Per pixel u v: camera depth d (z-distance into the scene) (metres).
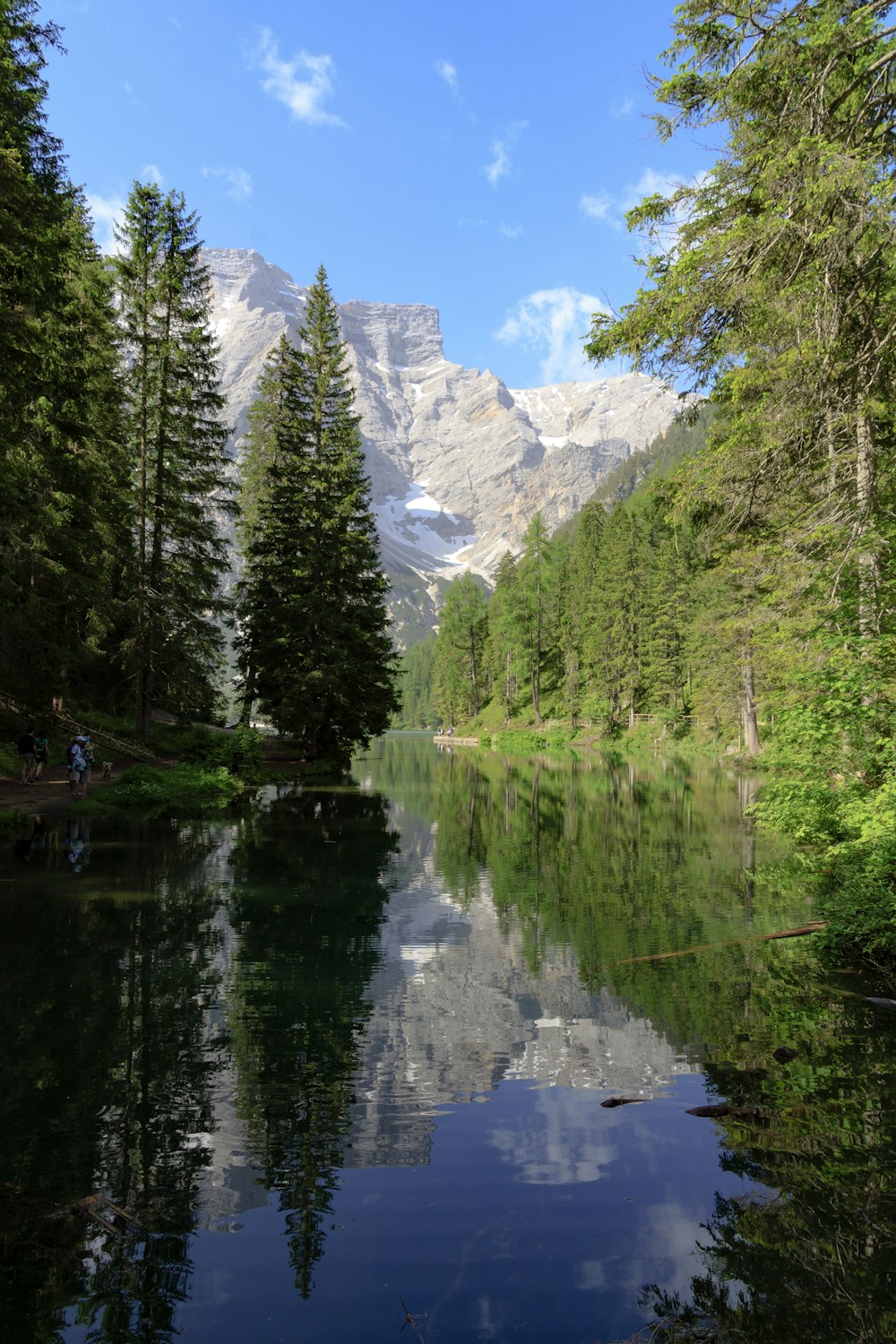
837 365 10.29
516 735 86.94
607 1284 3.54
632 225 11.05
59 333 22.28
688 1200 4.26
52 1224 4.04
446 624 121.69
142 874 13.09
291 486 36.03
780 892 12.90
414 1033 6.87
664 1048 6.51
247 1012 7.31
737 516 13.66
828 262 9.04
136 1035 6.70
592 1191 4.36
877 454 11.89
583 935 10.27
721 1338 3.16
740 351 10.97
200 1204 4.24
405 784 36.06
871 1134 5.00
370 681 37.38
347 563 35.56
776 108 10.05
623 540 76.38
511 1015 7.31
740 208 10.54
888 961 8.66
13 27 18.12
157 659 31.66
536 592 93.88
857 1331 3.23
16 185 16.03
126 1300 3.46
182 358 31.14
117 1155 4.76
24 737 22.72
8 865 13.41
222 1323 3.28
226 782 26.42
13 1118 5.21
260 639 37.56
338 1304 3.40
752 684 42.38
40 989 7.74
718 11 9.60
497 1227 4.02
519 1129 5.13
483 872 14.67
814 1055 6.33
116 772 26.77
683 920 11.03
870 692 10.45
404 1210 4.17
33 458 20.55
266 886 12.69
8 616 20.67
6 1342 3.15
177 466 32.12
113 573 30.89
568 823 22.09
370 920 10.89
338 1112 5.37
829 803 12.08
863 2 9.11
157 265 31.50
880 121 9.61
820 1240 3.90
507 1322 3.28
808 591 13.17
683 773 42.81
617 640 75.69
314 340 38.69
